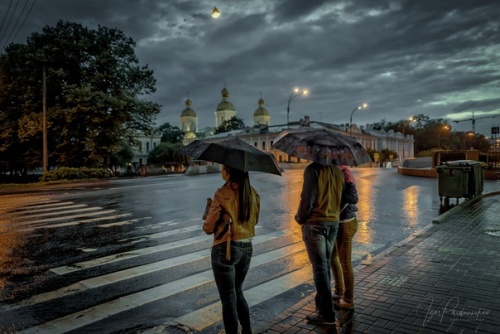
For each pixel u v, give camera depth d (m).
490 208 10.73
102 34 34.69
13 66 34.34
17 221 9.91
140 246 7.30
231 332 3.08
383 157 73.69
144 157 94.38
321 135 3.74
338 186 3.74
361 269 5.28
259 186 18.81
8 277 5.52
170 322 3.97
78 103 30.14
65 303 4.54
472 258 5.76
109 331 3.80
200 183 21.69
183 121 113.25
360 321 3.63
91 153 32.84
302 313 3.86
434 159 24.58
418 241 6.92
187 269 5.86
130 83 36.22
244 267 3.21
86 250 7.01
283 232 8.48
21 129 31.28
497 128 28.03
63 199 14.70
